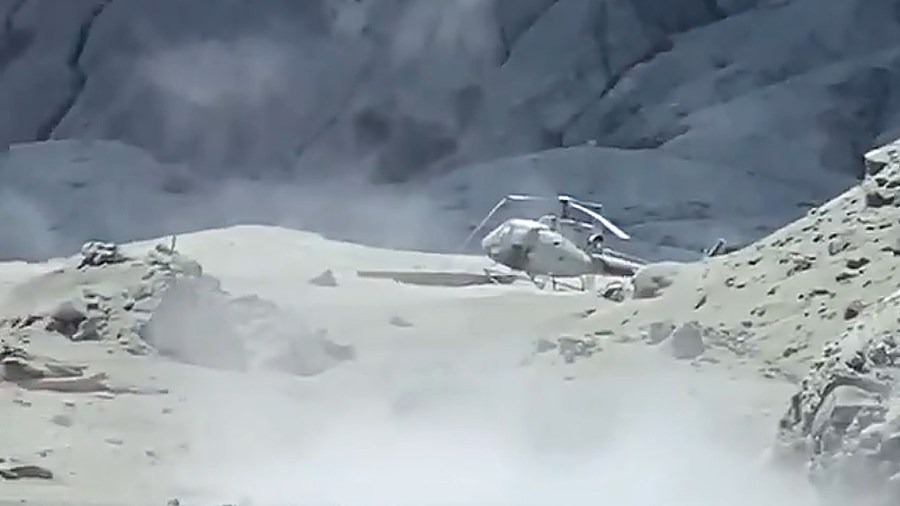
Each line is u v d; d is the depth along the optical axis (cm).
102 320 12344
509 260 19525
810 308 11712
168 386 10794
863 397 6228
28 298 13062
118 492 7412
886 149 13325
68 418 9375
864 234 12506
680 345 11625
